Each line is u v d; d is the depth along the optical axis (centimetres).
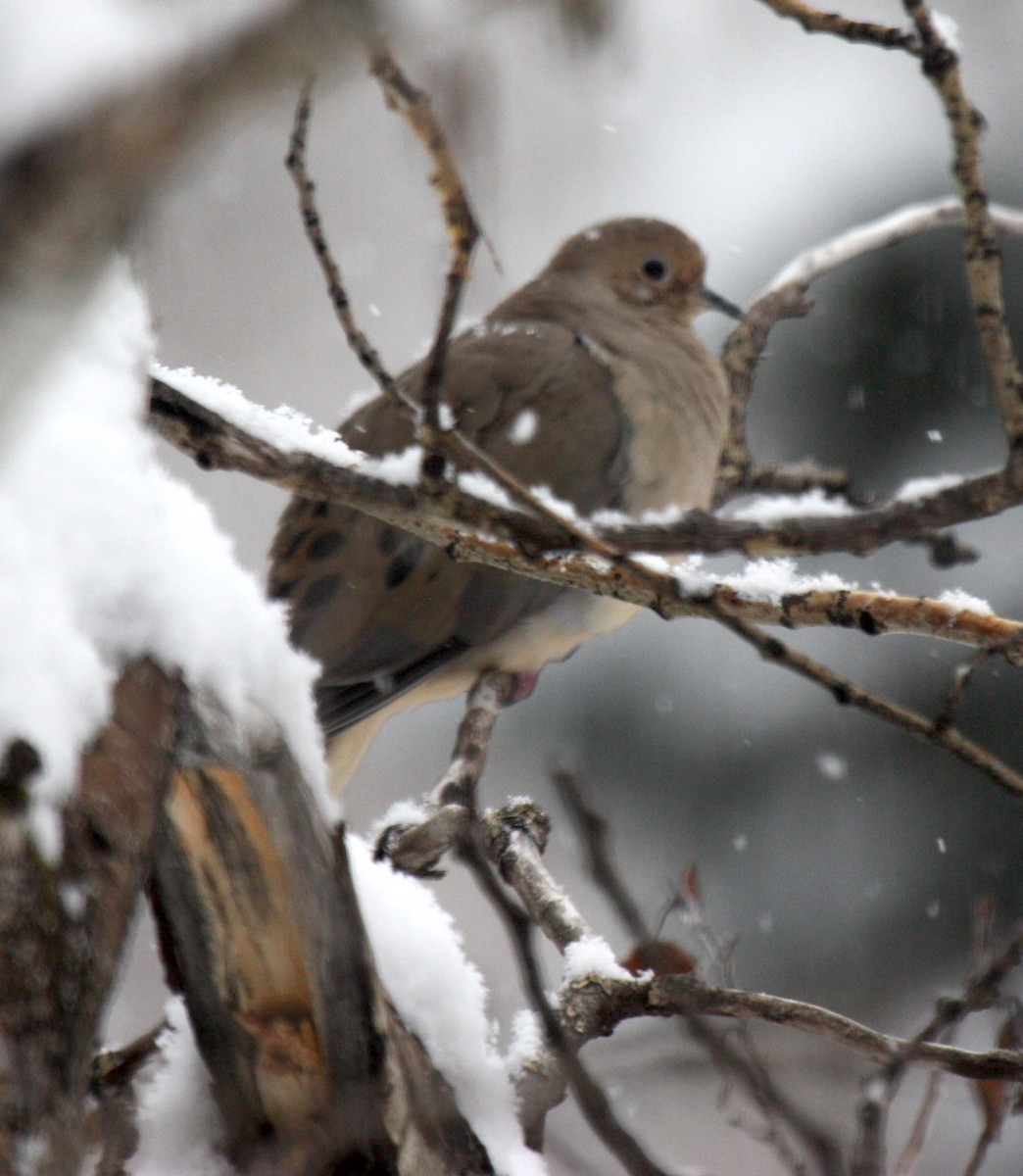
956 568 1174
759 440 1162
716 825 1171
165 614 351
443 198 366
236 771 384
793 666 438
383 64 318
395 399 449
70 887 305
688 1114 779
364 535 999
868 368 1159
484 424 1034
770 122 1365
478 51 214
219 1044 414
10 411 171
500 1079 458
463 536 535
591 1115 418
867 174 1299
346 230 769
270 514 1541
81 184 155
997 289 423
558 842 1204
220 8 154
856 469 1153
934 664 1155
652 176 1350
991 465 1120
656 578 441
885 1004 1105
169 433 498
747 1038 514
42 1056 294
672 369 1083
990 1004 501
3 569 320
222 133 158
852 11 1384
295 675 399
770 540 486
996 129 1236
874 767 1153
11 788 299
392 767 1474
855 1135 509
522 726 1220
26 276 160
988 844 1117
